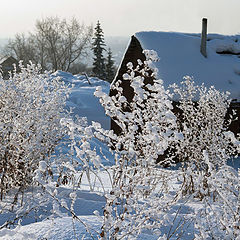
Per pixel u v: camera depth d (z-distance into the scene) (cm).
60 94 535
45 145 480
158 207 246
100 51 6028
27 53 5947
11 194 450
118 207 348
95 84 2952
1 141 434
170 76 1181
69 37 5941
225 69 1286
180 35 1389
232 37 1499
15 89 471
